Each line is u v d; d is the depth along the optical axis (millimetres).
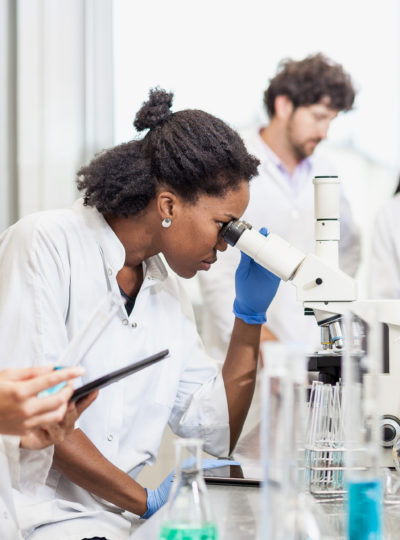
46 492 1705
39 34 3090
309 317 3076
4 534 1418
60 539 1603
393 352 1752
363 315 1124
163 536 1048
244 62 3135
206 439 1985
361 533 1086
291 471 994
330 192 1780
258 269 1922
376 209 3119
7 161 3113
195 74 3139
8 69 3111
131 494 1674
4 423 1146
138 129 1794
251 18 3127
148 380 1878
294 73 3115
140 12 3125
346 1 3107
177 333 1958
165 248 1792
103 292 1779
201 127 1730
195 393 1999
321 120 3123
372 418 1104
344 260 3131
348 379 1118
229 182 1731
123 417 1824
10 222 3117
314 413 1486
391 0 3102
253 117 3143
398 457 1631
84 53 3096
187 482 1068
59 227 1742
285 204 3148
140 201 1750
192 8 3129
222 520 1296
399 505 1400
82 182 1816
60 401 1158
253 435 2432
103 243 1775
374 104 3123
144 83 3133
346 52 3117
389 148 3123
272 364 988
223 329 3078
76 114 3094
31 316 1635
